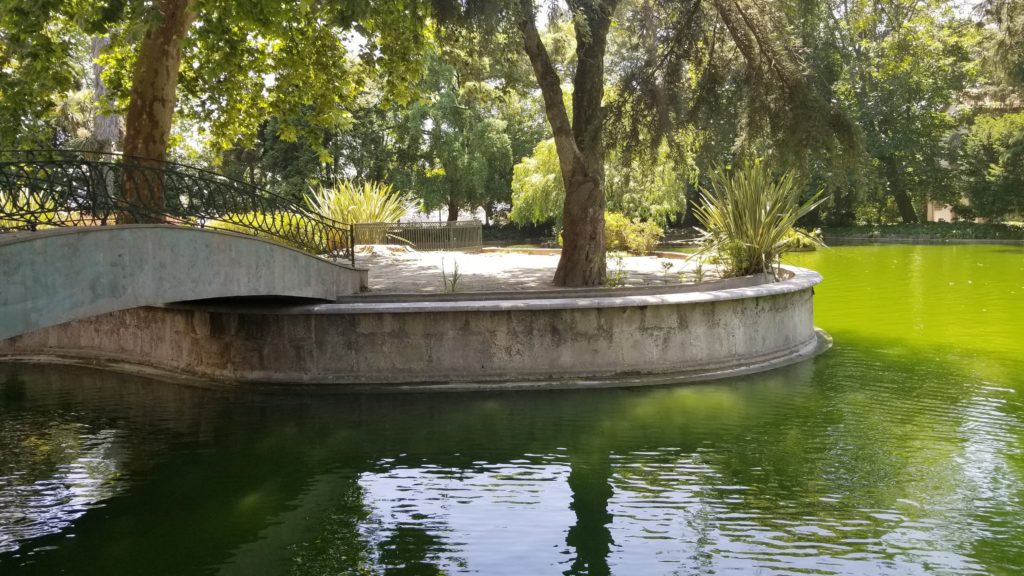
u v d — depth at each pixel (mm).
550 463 7812
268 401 10414
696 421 9133
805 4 13305
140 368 12781
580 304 10797
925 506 6516
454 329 10906
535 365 10930
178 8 12828
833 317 16125
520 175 33531
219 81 16438
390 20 13367
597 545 5859
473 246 24531
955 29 40406
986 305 17219
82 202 7609
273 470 7797
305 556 5793
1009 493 6773
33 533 6324
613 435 8672
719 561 5547
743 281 12992
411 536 6133
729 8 13211
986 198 43562
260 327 11266
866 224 46969
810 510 6484
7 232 6812
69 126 25625
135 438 8938
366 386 10883
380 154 44594
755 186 13820
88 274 7039
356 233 23156
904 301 18094
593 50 12859
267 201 10625
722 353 11641
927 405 9555
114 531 6320
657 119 12789
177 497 7086
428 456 8117
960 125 45938
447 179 46125
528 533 6141
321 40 16406
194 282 8602
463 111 44656
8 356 14570
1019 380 10648
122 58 16312
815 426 8828
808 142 13164
